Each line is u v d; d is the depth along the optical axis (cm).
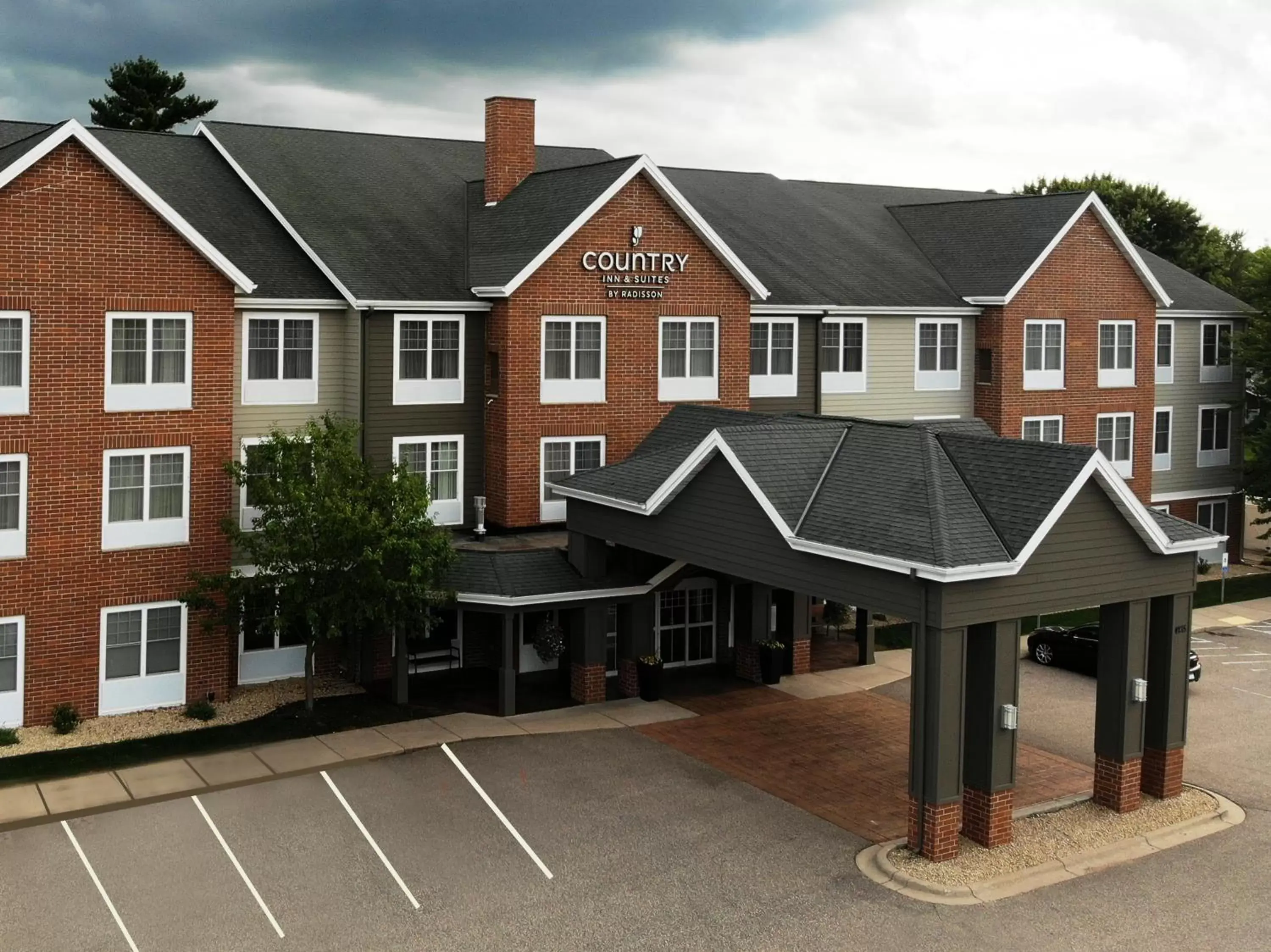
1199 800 2462
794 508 2391
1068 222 4241
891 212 4897
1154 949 1852
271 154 3691
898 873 2075
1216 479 5034
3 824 2233
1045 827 2311
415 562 2756
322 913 1914
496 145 3738
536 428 3362
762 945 1839
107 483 2780
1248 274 4966
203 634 2917
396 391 3262
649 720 2922
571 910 1939
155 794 2386
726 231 4278
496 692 3133
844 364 4056
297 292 3164
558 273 3344
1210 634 3975
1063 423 4362
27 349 2656
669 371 3562
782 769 2591
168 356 2828
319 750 2661
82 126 2642
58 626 2744
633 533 2853
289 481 2759
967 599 2089
